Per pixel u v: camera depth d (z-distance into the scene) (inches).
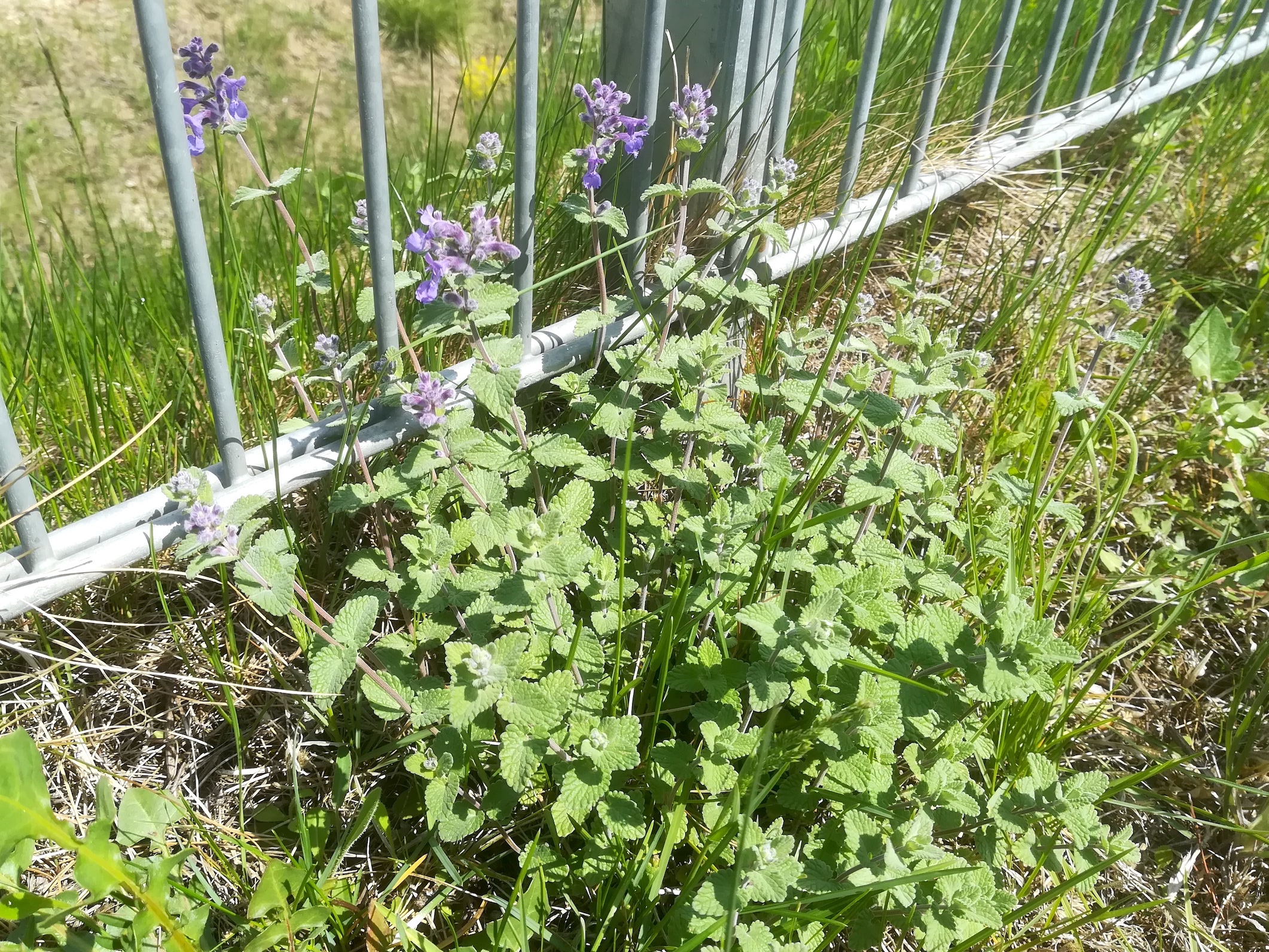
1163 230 140.1
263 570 65.1
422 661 77.0
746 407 105.3
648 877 66.2
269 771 77.5
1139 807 77.7
